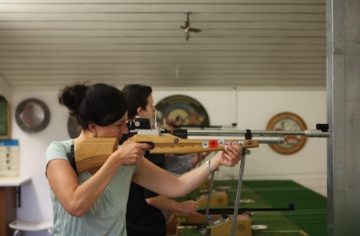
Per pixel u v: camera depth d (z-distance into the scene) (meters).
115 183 1.32
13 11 2.74
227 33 3.02
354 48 1.72
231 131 1.47
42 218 3.78
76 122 1.35
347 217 1.70
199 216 2.20
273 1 2.67
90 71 3.52
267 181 3.82
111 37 3.06
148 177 1.49
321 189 3.97
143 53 3.28
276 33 3.03
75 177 1.21
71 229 1.26
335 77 1.72
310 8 2.74
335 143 1.71
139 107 2.04
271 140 1.48
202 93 3.87
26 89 3.74
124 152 1.20
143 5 2.71
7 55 3.25
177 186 1.49
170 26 2.94
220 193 2.68
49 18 2.82
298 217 2.34
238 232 1.92
